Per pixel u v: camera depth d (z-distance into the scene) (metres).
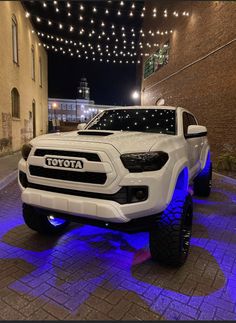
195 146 4.34
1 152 11.52
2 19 11.38
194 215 4.80
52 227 3.72
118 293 2.52
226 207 5.30
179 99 14.62
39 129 22.92
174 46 15.33
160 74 18.08
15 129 13.74
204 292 2.56
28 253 3.25
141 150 2.61
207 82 11.50
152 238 2.86
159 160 2.63
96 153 2.53
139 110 4.37
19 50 14.48
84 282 2.69
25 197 2.93
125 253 3.30
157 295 2.50
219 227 4.26
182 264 3.02
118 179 2.47
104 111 4.71
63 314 2.24
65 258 3.15
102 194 2.54
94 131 3.41
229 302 2.43
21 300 2.40
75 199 2.61
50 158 2.76
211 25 11.11
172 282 2.71
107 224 2.64
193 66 12.83
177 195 3.01
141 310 2.30
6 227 4.05
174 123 3.87
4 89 11.73
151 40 20.39
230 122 9.87
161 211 2.71
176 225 2.77
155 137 3.02
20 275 2.79
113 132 3.33
